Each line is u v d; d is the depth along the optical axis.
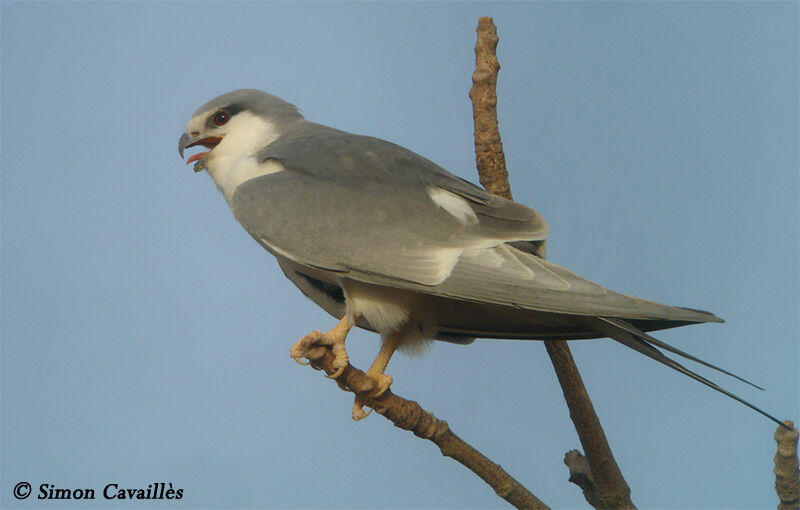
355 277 9.09
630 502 9.23
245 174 10.30
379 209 9.24
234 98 11.02
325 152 9.85
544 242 9.39
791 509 7.80
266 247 9.64
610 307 8.01
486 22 9.30
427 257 8.93
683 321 8.62
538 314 9.12
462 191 9.40
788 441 7.70
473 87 9.29
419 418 8.13
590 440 9.01
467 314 9.77
